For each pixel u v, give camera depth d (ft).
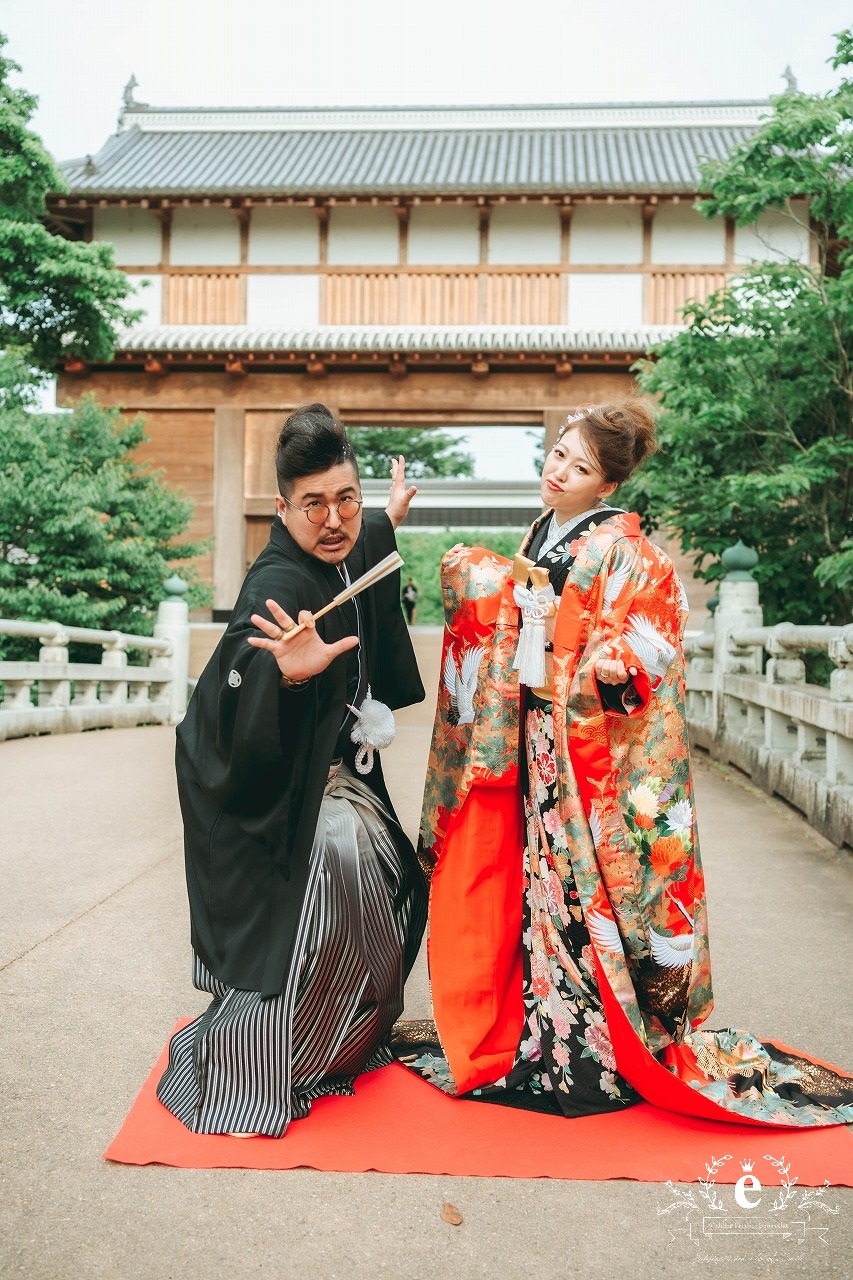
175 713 38.63
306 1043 7.17
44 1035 8.59
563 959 7.48
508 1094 7.56
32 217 45.16
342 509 7.09
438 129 78.07
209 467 66.23
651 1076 7.09
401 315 66.39
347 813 7.54
